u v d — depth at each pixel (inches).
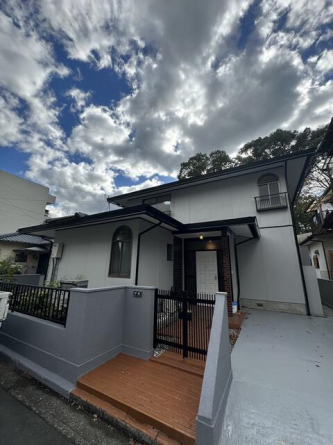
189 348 116.0
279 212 265.9
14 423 74.6
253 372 105.0
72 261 246.8
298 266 245.4
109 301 117.0
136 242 195.3
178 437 63.7
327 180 493.4
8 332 134.7
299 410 76.1
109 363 108.8
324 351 130.0
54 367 102.8
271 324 189.8
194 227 223.3
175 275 247.6
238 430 66.6
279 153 516.7
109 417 75.3
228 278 210.7
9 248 462.0
